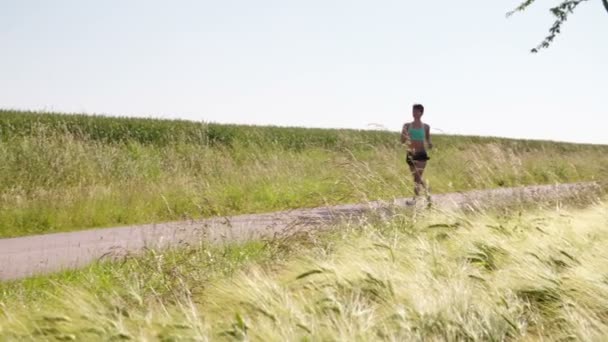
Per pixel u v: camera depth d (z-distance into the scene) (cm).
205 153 2281
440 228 680
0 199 1320
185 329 402
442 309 417
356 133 4431
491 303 440
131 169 1873
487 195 970
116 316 434
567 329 419
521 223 732
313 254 653
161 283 605
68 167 1712
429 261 558
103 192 1371
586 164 2405
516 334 412
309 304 449
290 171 1802
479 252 574
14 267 803
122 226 1173
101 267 731
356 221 830
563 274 504
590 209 941
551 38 2148
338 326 397
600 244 590
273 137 3653
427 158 1331
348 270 524
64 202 1254
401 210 788
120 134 3183
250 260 710
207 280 616
